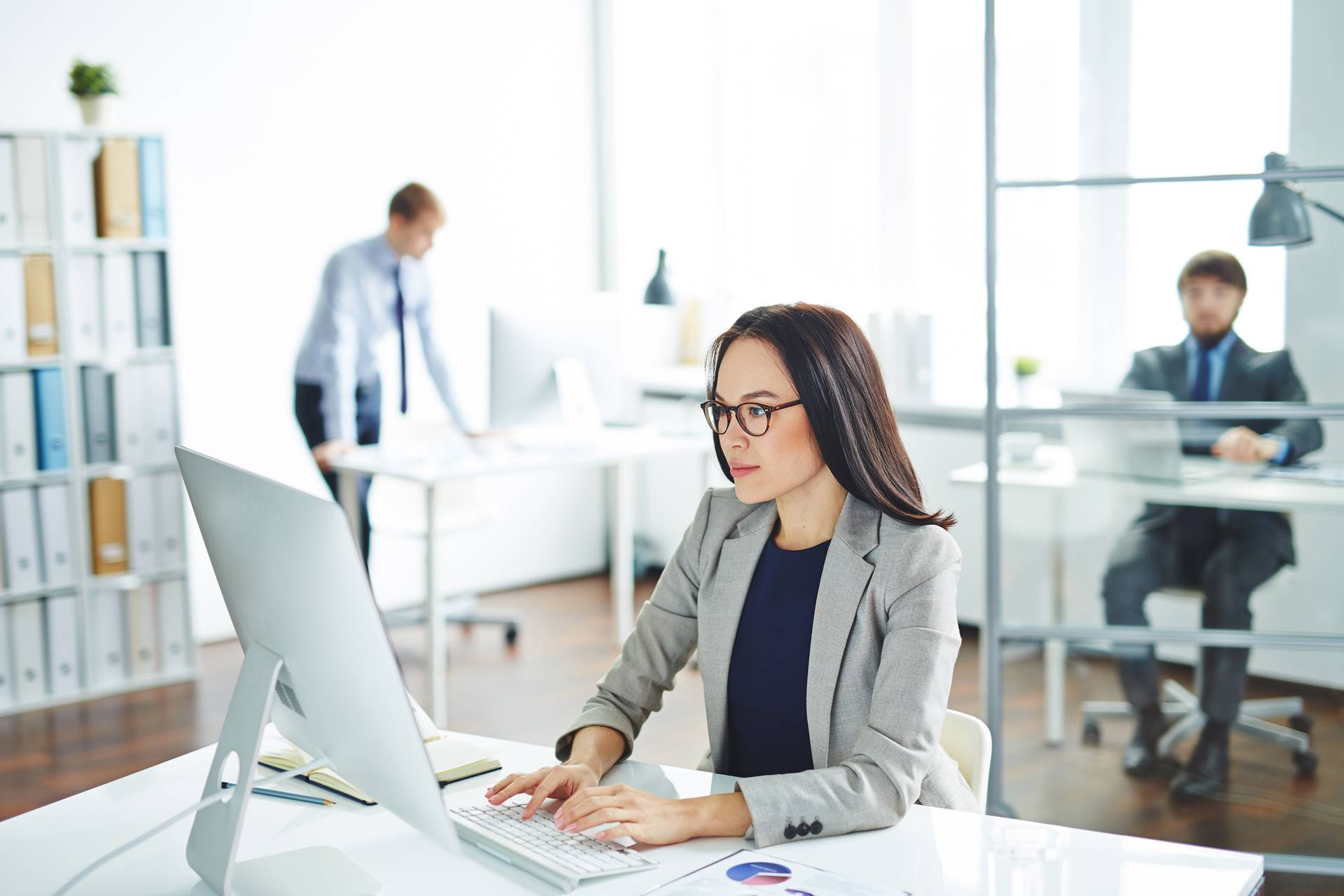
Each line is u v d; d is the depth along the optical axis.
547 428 4.98
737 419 1.63
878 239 5.17
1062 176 2.89
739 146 5.69
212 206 5.02
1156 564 2.95
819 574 1.71
